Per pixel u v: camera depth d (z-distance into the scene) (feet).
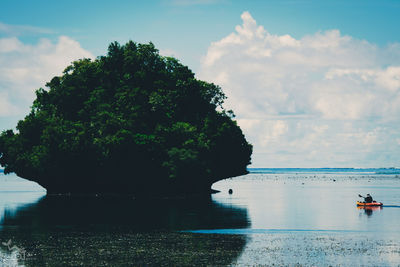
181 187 365.20
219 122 380.37
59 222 195.21
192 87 380.17
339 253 129.29
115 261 120.47
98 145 337.52
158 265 116.16
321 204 285.02
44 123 358.43
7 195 375.86
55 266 115.44
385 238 153.07
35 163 339.98
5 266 115.85
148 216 217.36
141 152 342.23
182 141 357.82
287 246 139.23
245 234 161.89
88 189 371.15
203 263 118.21
